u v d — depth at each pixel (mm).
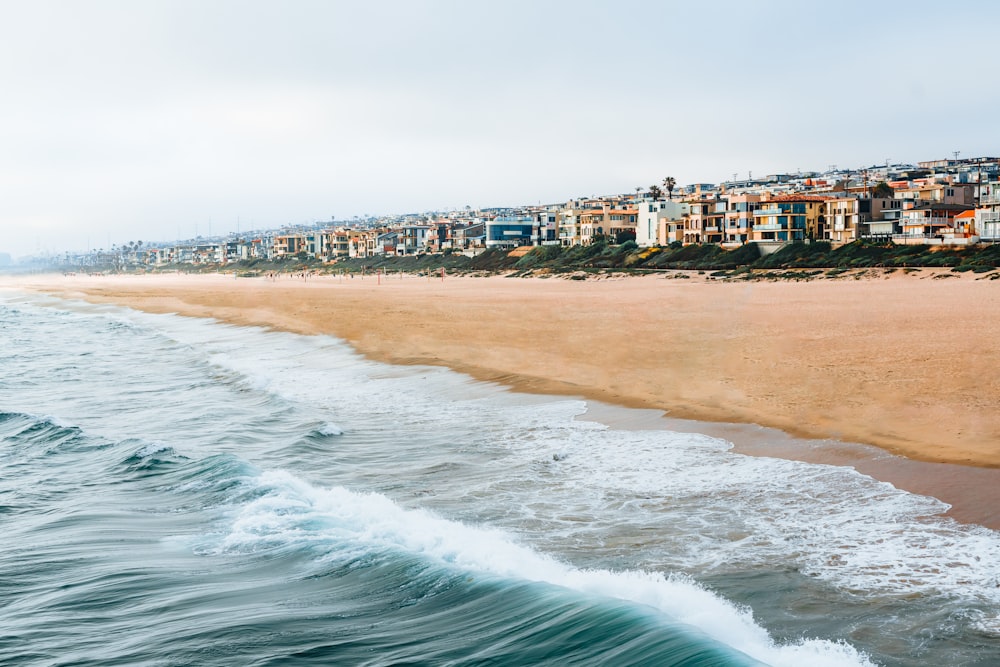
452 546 11555
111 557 11805
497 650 8461
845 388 21734
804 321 39156
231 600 10102
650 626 8352
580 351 32094
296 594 10211
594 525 12719
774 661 7949
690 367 26844
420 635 8922
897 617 9133
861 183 144000
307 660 8461
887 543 11398
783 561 10914
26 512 14438
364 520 13031
